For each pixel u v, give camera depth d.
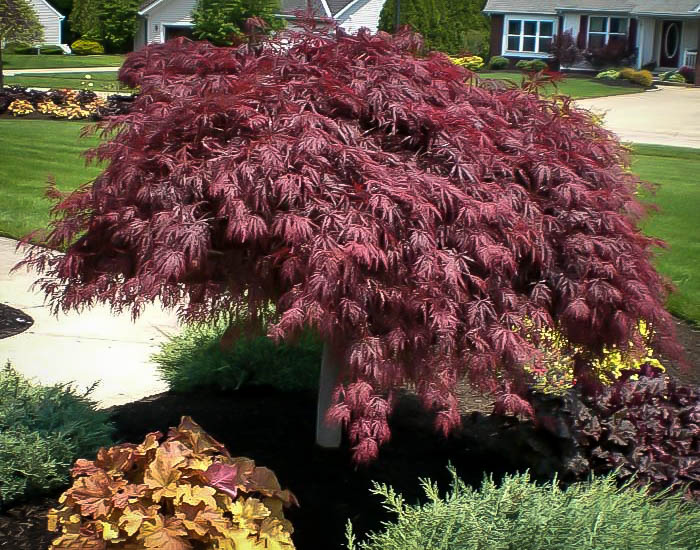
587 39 38.50
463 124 3.44
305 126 3.22
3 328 6.36
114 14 45.03
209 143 3.28
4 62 36.47
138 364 5.74
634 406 4.02
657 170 14.39
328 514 3.72
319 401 4.21
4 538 3.49
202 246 3.02
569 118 3.82
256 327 3.75
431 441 4.45
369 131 3.44
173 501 2.92
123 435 4.48
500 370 3.41
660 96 29.23
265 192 3.04
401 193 3.08
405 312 3.11
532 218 3.29
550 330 3.41
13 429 3.89
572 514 2.91
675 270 8.22
